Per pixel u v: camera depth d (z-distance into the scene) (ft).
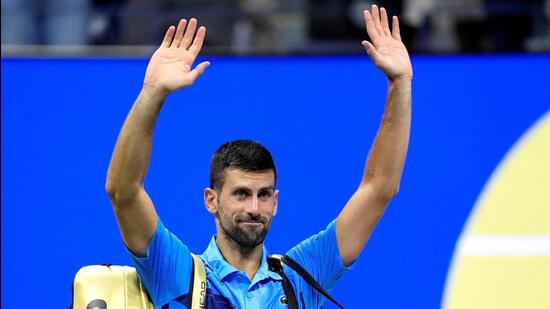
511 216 75.87
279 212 74.49
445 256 75.51
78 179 75.25
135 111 42.63
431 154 75.61
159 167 74.54
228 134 75.00
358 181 74.79
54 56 75.66
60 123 75.36
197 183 74.59
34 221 75.10
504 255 75.82
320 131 74.95
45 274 75.00
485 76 75.92
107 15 83.35
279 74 75.31
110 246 75.05
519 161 76.07
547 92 76.13
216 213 45.42
